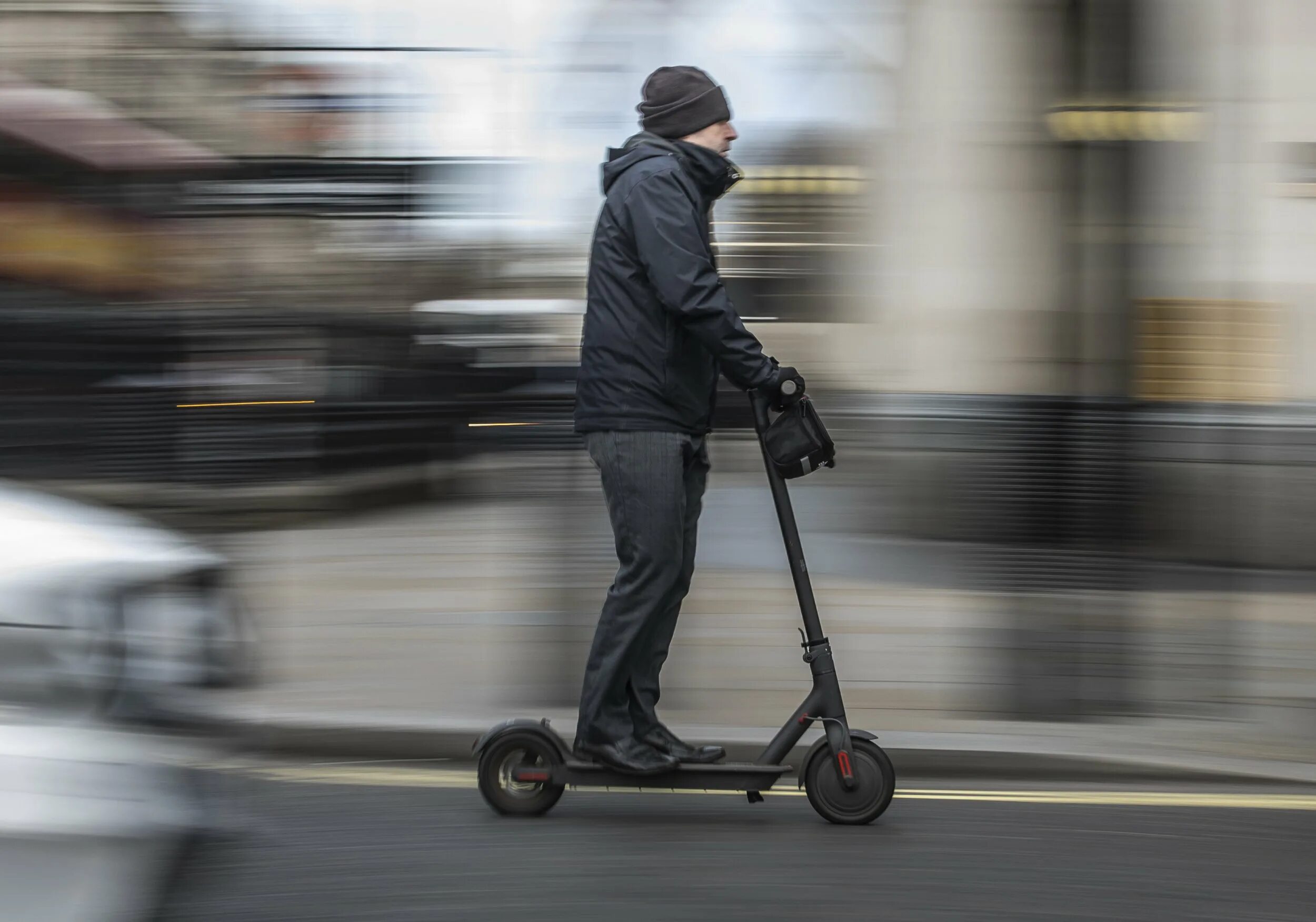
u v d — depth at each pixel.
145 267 11.09
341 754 5.04
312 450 11.22
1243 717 5.38
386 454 11.91
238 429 11.14
